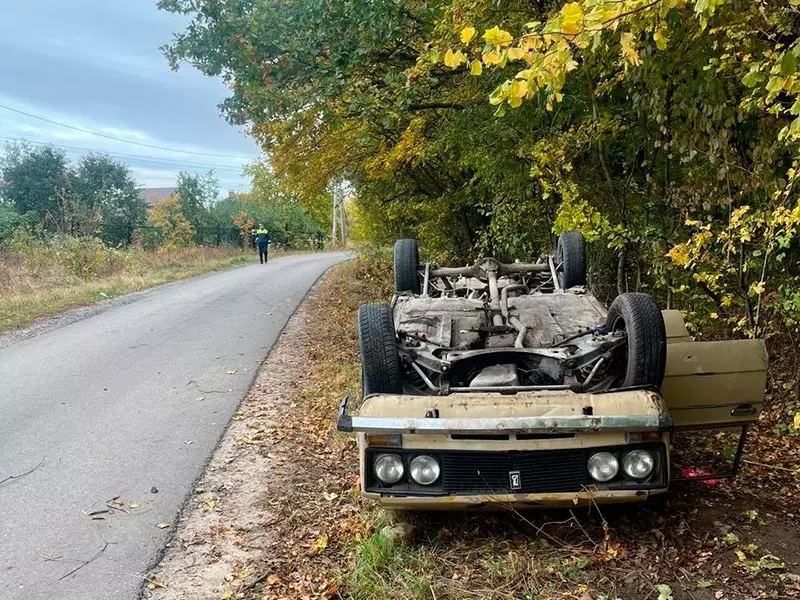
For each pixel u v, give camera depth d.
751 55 4.82
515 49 3.19
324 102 9.98
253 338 10.79
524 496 3.57
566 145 7.76
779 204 5.03
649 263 8.02
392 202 17.94
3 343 10.74
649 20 3.79
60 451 5.81
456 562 3.73
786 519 4.00
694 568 3.54
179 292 17.38
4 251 23.02
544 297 5.51
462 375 4.43
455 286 6.63
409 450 3.62
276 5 9.99
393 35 9.59
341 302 14.99
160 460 5.59
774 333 5.81
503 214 10.76
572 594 3.38
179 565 3.99
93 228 27.47
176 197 44.69
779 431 5.30
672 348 4.12
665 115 6.32
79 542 4.26
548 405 3.60
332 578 3.73
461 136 10.50
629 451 3.55
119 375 8.42
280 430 6.29
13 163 36.31
